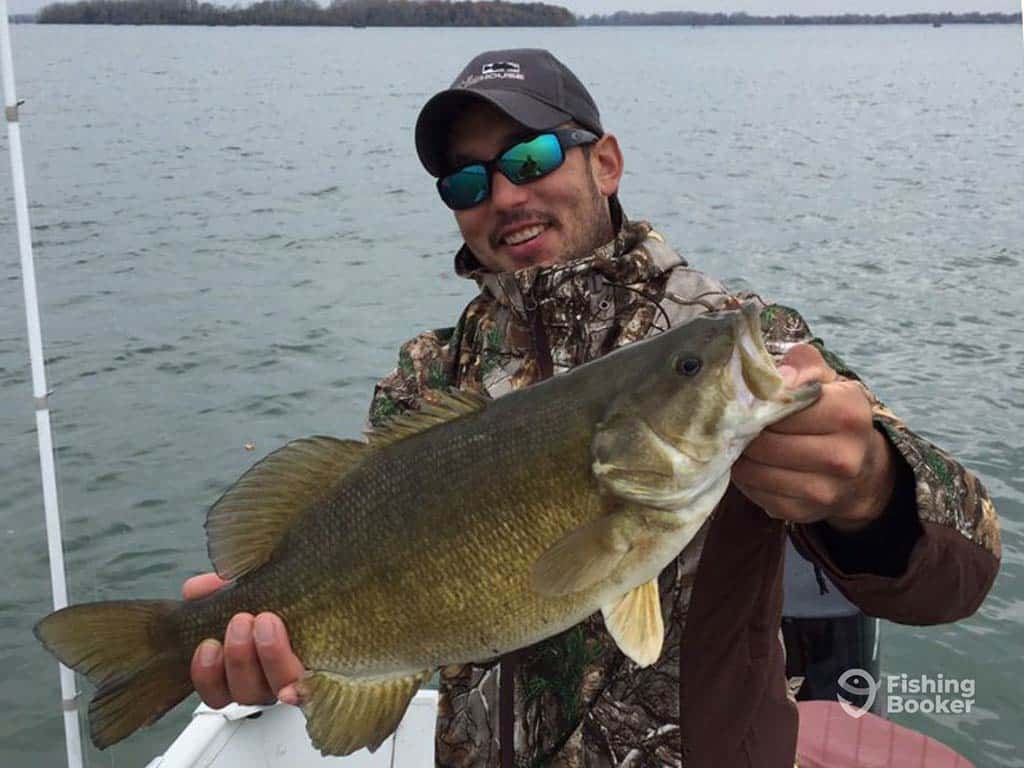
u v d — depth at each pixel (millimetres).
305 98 35562
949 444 8133
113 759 4984
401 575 2057
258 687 2117
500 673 2357
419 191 19953
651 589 1987
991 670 5391
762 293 12812
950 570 1810
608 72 56156
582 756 2281
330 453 2160
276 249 14891
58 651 2141
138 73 39688
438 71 47656
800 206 18953
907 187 21344
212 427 8547
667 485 1913
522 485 1997
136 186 19391
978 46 117375
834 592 3973
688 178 22156
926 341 10844
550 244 2564
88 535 6777
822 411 1689
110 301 11914
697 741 2119
